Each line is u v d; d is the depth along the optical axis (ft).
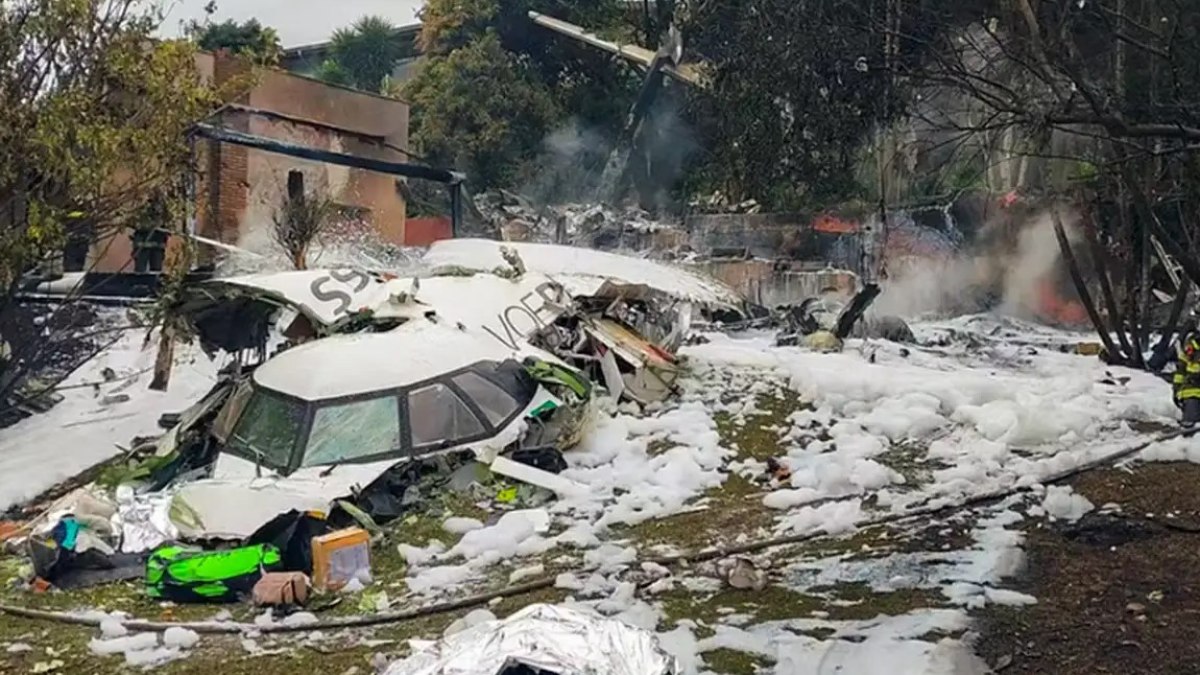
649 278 43.57
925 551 23.53
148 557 23.82
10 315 38.11
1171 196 45.83
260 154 70.90
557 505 27.68
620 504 27.61
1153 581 21.18
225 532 23.58
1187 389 33.83
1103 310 66.85
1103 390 40.11
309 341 35.47
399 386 28.53
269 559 22.95
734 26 53.11
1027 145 32.27
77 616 21.30
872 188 74.84
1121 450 30.30
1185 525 24.23
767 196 74.79
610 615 20.35
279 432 27.94
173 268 38.99
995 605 20.27
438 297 36.83
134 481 28.94
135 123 37.01
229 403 30.86
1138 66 28.17
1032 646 18.43
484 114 112.37
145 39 36.99
